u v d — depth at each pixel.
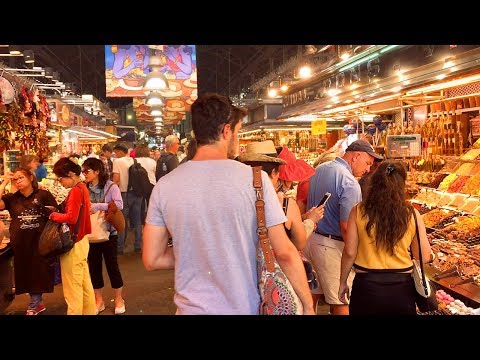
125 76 9.74
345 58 6.46
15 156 8.91
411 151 6.04
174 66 9.98
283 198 2.82
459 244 4.61
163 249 2.04
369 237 3.00
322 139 13.27
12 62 14.03
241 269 1.91
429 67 4.36
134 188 8.27
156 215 1.99
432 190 6.23
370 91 5.66
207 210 1.90
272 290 1.91
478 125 6.57
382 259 2.98
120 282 5.13
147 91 9.77
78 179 4.49
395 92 5.24
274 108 15.20
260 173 1.98
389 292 2.97
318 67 7.81
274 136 17.05
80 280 4.50
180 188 1.94
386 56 5.36
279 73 13.61
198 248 1.91
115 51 9.66
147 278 6.57
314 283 3.83
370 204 3.00
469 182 5.70
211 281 1.91
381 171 3.04
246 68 25.25
